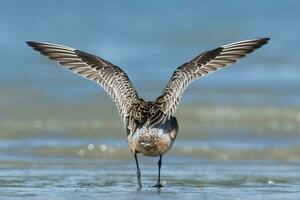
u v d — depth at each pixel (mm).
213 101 21625
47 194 11734
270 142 17656
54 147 16953
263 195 11742
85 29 34188
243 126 19172
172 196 11555
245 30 33594
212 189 12383
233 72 25391
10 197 11422
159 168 12320
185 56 28266
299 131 18719
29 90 22656
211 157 16312
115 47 29984
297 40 30391
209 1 41094
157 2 41469
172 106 11219
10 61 26547
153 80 24328
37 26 34812
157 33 32875
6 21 35688
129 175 14008
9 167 14867
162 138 11062
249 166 15211
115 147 17000
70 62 11602
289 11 38062
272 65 26234
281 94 22594
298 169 14773
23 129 18797
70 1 40656
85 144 17234
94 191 12070
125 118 11367
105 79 11609
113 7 40094
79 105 21219
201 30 33500
